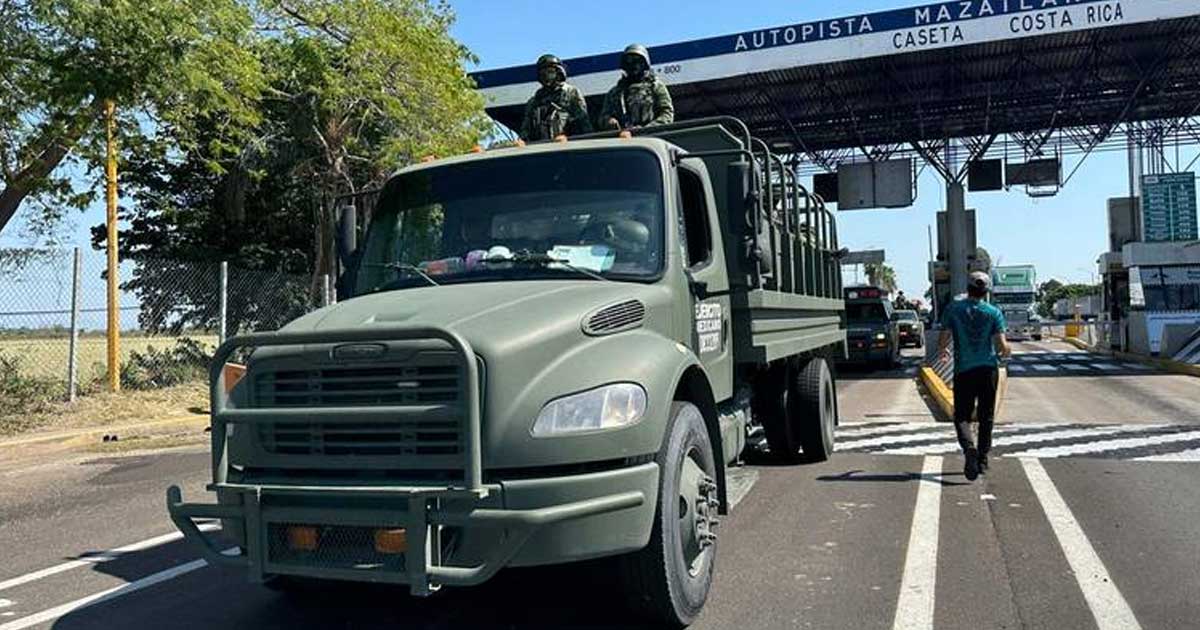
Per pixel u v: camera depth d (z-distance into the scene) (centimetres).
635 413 461
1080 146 3272
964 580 582
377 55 1791
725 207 700
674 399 534
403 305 509
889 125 3091
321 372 464
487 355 439
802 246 942
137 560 694
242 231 2733
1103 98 2867
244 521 466
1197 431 1189
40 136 1291
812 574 599
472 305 493
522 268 567
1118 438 1136
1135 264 2791
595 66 2503
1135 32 2322
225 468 472
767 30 2397
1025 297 4738
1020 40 2338
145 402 1566
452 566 434
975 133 3209
